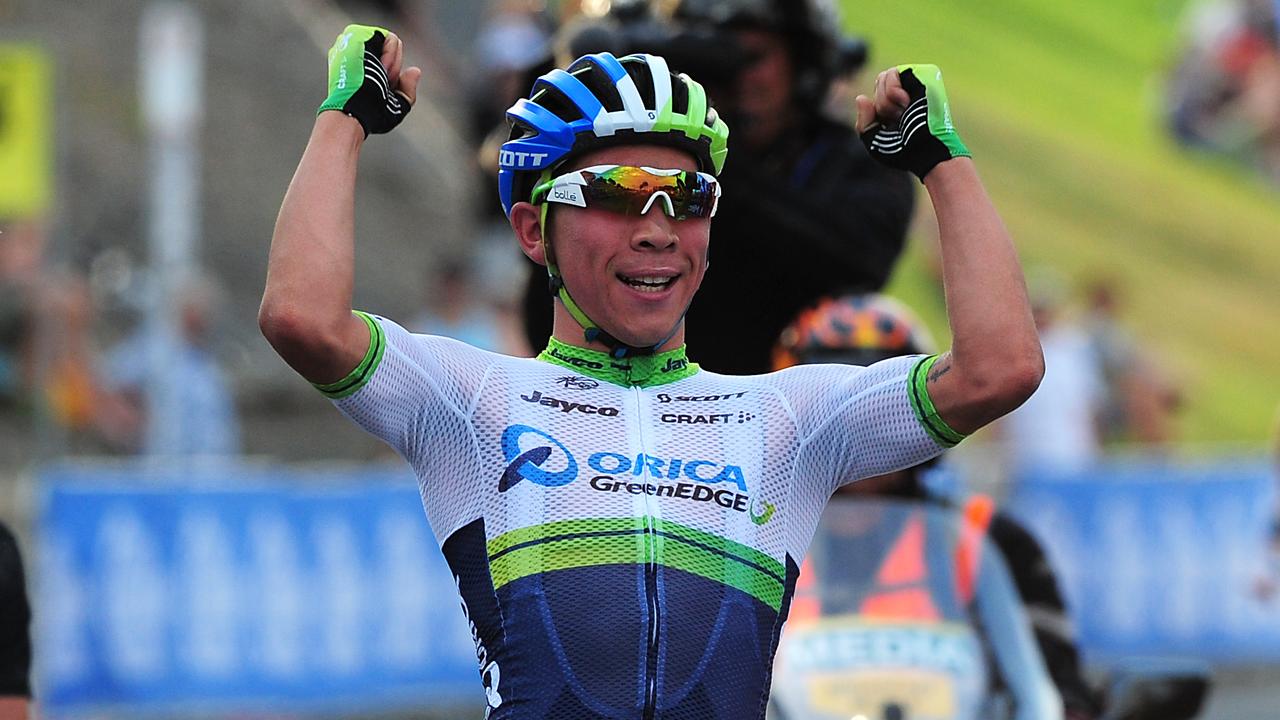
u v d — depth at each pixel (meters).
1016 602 12.09
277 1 54.22
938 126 8.96
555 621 8.08
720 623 8.20
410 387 8.49
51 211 30.16
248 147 48.16
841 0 61.50
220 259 43.84
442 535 8.54
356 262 44.56
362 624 26.62
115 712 24.98
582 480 8.36
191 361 31.44
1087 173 59.28
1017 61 63.22
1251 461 33.81
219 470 31.12
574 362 8.86
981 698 11.21
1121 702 12.03
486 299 34.75
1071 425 35.66
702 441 8.63
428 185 49.72
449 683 27.14
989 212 8.83
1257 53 62.53
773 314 15.24
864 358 12.30
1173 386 42.00
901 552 11.91
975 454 35.78
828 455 8.88
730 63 15.12
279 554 26.14
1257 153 62.56
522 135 9.19
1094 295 40.09
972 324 8.51
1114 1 66.25
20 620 11.66
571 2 22.73
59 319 31.84
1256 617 33.00
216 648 25.64
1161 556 32.59
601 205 8.54
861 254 15.29
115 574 25.11
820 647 11.23
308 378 8.37
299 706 26.08
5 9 46.78
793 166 15.77
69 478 25.03
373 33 8.93
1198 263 57.56
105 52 47.97
